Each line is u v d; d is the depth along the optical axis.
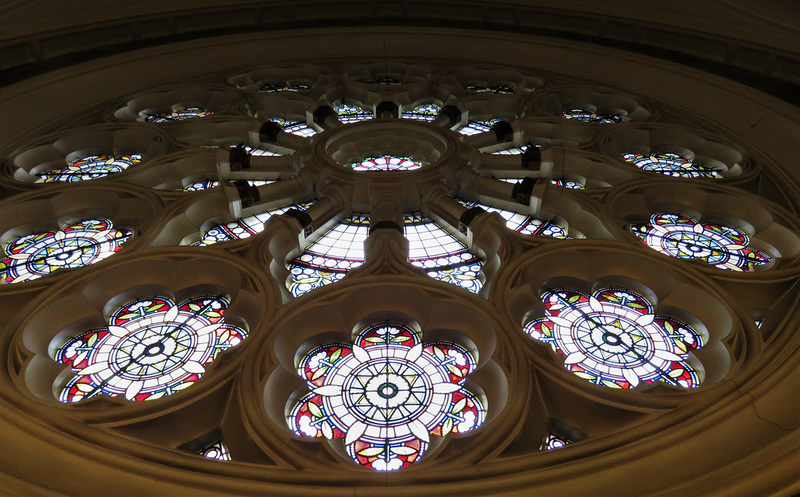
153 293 6.42
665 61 10.89
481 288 6.39
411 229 7.68
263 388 4.91
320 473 4.25
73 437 4.40
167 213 7.38
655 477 4.16
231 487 4.12
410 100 11.05
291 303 5.70
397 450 4.76
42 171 9.11
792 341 5.14
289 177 8.76
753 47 10.34
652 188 7.98
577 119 10.34
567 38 12.05
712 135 9.24
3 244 7.50
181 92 10.81
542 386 5.03
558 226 7.75
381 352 5.58
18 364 5.17
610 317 6.09
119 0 11.56
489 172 8.77
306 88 11.70
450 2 12.52
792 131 8.69
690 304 6.04
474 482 4.17
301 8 12.56
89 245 7.38
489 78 11.56
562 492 4.11
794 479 3.84
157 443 4.66
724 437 4.39
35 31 10.66
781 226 7.25
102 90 10.52
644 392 4.97
